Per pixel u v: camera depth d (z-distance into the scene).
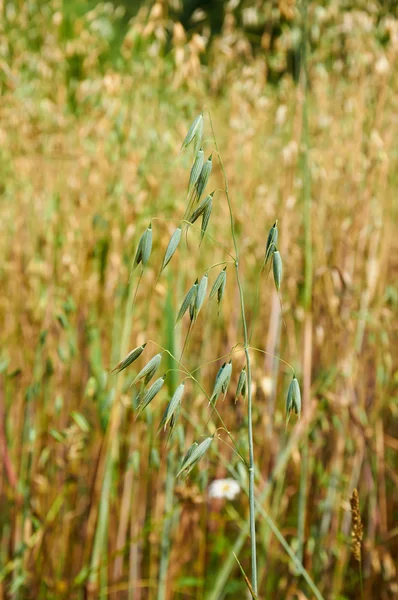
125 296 1.14
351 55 1.26
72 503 1.19
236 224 1.25
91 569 1.01
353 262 1.18
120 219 1.15
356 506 0.76
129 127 1.19
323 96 1.31
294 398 0.69
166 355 0.98
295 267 1.18
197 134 0.69
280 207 1.25
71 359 1.19
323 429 1.08
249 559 1.18
